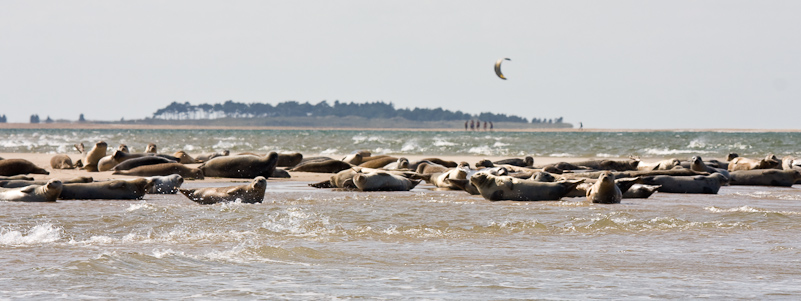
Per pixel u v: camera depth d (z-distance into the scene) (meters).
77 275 22.69
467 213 42.59
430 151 165.00
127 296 19.83
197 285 21.56
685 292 21.14
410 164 84.69
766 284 22.59
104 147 83.44
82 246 29.91
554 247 30.94
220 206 44.81
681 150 166.88
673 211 43.97
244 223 37.53
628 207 47.00
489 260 27.34
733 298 20.30
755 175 73.38
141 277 22.69
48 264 24.97
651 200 53.47
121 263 24.80
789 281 23.14
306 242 31.80
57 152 152.00
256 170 75.25
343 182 63.16
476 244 31.77
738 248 30.72
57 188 47.53
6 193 48.25
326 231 35.34
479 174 52.03
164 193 55.50
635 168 90.50
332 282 22.45
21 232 34.03
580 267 25.81
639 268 25.69
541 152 159.00
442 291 21.16
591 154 151.38
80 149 131.25
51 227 35.38
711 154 153.00
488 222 38.78
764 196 58.28
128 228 35.44
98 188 50.00
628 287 21.95
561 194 51.81
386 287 21.70
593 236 34.47
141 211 41.56
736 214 42.25
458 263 26.59
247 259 26.75
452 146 182.38
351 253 28.81
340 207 45.28
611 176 49.19
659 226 37.62
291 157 94.31
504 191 51.38
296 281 22.55
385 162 91.94
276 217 39.69
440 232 35.41
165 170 73.31
